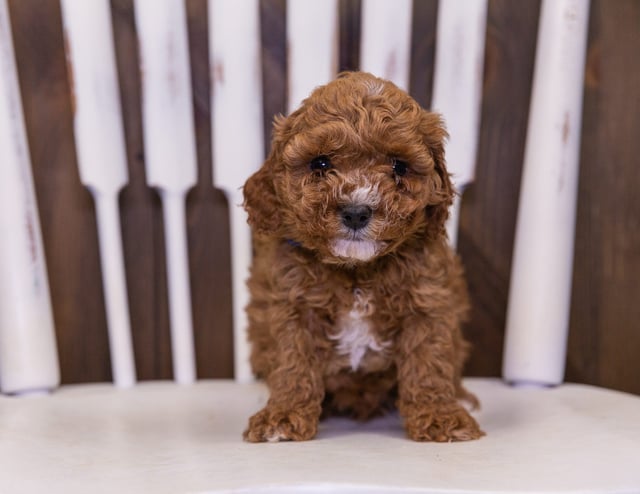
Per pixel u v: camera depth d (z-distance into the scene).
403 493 0.43
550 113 0.68
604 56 0.73
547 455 0.48
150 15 0.69
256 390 0.69
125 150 0.74
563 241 0.68
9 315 0.67
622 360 0.75
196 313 0.77
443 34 0.70
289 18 0.70
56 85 0.74
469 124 0.70
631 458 0.47
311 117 0.54
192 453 0.50
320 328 0.59
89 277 0.76
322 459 0.48
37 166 0.75
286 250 0.58
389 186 0.52
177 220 0.71
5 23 0.67
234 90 0.70
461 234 0.76
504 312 0.77
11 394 0.68
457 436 0.53
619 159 0.74
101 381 0.77
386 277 0.57
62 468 0.48
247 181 0.59
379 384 0.62
